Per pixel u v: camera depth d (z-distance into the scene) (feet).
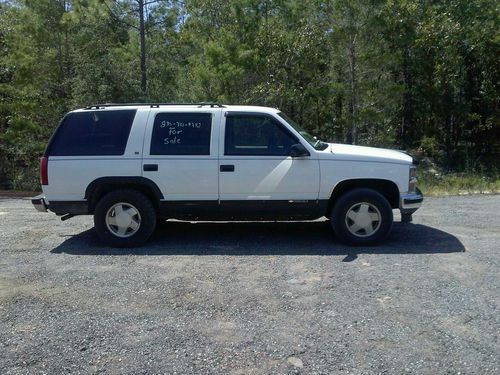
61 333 14.33
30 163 57.52
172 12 60.80
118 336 14.11
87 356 13.00
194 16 65.87
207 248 23.18
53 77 59.93
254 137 23.36
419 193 23.54
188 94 57.77
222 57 55.01
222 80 54.29
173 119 23.52
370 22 55.52
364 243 23.07
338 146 24.76
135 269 20.10
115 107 23.84
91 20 58.49
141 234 23.45
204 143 23.26
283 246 23.40
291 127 23.49
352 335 13.97
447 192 42.42
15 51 54.44
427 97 67.77
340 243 23.73
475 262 20.33
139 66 57.77
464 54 66.08
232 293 17.24
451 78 64.49
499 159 69.67
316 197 23.12
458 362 12.48
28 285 18.29
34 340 13.92
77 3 57.67
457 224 27.66
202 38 64.28
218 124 23.35
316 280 18.42
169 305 16.26
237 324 14.79
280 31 58.49
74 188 23.39
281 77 57.52
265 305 16.15
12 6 63.52
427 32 62.34
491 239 24.13
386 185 23.32
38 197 23.90
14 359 12.88
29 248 23.58
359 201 22.95
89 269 20.16
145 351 13.23
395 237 24.75
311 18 58.75
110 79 54.90
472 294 16.81
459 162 67.41
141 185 23.59
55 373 12.23
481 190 44.01
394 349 13.17
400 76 67.72
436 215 30.35
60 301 16.72
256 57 55.83
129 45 62.75
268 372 12.19
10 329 14.64
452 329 14.24
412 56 65.46
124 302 16.56
